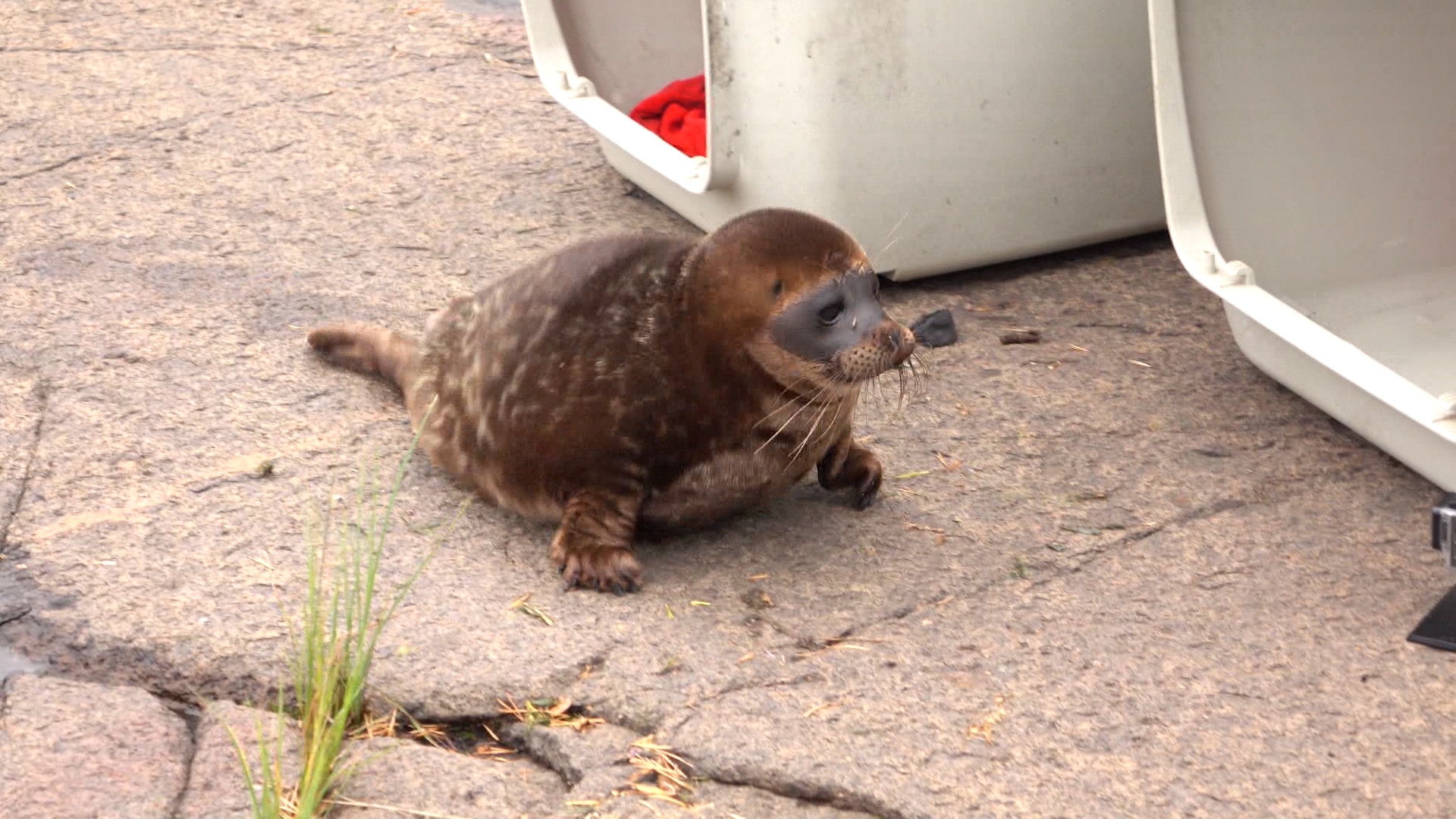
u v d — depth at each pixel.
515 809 3.49
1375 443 4.06
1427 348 4.21
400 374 4.20
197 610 3.76
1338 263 4.31
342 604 3.76
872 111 4.40
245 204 4.84
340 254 4.66
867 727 3.58
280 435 4.12
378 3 6.09
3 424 4.13
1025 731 3.58
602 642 3.71
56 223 4.74
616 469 3.79
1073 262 4.69
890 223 4.49
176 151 5.05
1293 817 3.46
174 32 5.78
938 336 4.41
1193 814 3.47
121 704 3.60
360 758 3.54
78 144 5.08
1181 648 3.71
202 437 4.11
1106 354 4.38
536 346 3.80
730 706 3.61
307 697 3.59
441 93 5.36
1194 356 4.37
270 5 6.07
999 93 4.46
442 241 4.71
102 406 4.18
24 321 4.40
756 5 4.35
